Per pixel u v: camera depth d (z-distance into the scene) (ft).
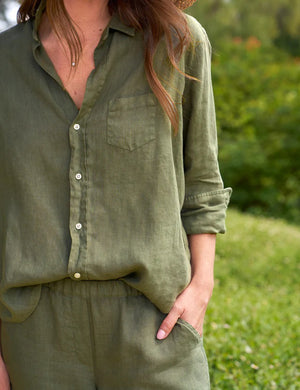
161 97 4.58
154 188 4.64
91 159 4.56
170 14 4.64
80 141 4.55
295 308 15.30
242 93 38.75
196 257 5.09
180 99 4.82
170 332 4.77
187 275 4.79
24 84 4.67
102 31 4.76
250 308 13.96
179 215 4.81
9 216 4.71
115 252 4.58
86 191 4.58
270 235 23.82
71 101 4.59
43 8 4.80
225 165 34.73
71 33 4.70
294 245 23.16
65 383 4.77
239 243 21.95
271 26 54.85
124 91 4.59
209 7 52.26
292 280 19.43
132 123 4.59
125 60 4.65
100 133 4.55
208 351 10.55
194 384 4.76
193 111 4.99
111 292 4.66
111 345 4.71
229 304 13.97
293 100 36.06
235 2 54.44
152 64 4.59
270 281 19.15
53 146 4.58
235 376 9.68
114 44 4.63
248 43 45.52
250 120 36.22
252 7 54.95
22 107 4.64
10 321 4.83
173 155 4.90
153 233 4.63
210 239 5.18
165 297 4.69
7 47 4.78
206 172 5.18
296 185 34.96
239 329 12.17
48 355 4.74
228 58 42.50
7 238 4.70
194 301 4.89
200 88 4.93
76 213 4.57
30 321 4.76
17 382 4.89
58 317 4.67
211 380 9.57
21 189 4.63
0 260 4.88
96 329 4.69
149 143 4.62
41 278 4.58
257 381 9.63
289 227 27.71
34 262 4.61
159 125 4.66
